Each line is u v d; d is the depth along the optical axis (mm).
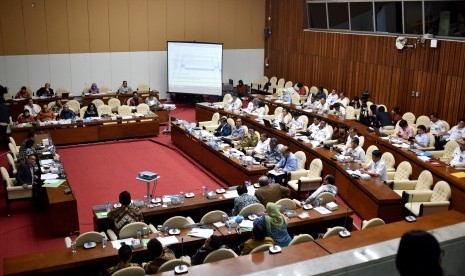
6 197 9531
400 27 15320
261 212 7754
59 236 8750
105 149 14438
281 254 5199
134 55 20328
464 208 8648
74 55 19172
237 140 13289
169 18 20719
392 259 2936
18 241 8547
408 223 6270
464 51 13188
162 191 11047
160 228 7145
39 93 17656
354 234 5902
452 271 3074
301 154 10930
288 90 18266
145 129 15773
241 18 22250
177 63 20141
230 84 21359
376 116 13344
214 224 7371
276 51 22266
